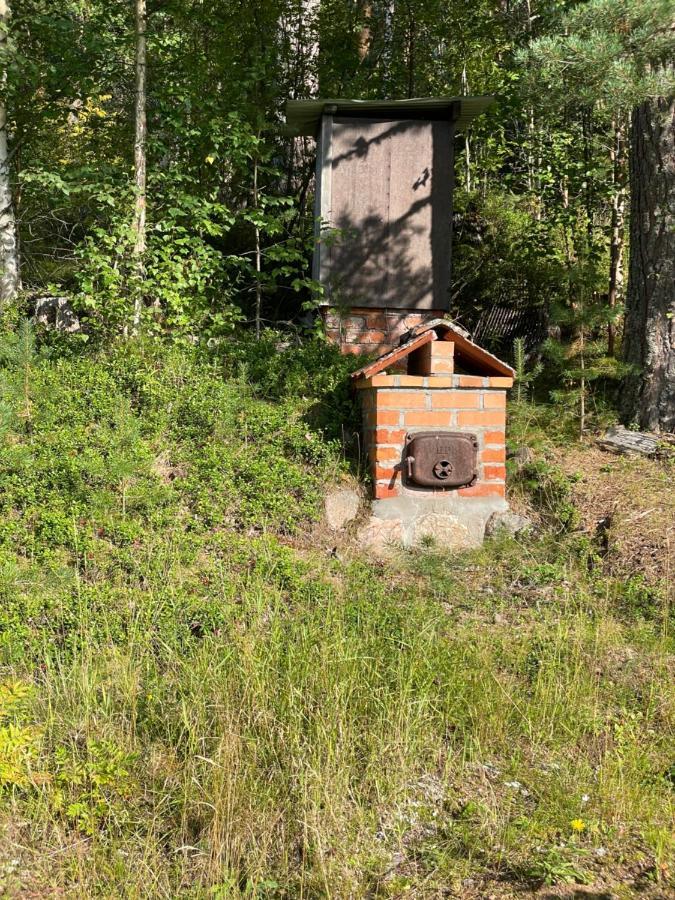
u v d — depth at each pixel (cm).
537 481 766
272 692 421
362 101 1027
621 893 327
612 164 1180
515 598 611
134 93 1077
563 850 350
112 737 389
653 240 867
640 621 569
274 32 1391
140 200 951
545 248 1161
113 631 481
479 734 425
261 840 343
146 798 369
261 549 617
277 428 775
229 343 909
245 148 1014
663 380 859
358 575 612
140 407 786
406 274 1053
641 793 388
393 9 1491
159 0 1094
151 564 571
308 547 674
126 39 1006
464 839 354
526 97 882
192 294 984
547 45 763
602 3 757
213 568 583
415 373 789
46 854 329
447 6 1400
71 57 1026
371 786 381
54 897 308
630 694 475
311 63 1408
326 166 1046
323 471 739
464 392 738
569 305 1090
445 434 723
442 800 382
